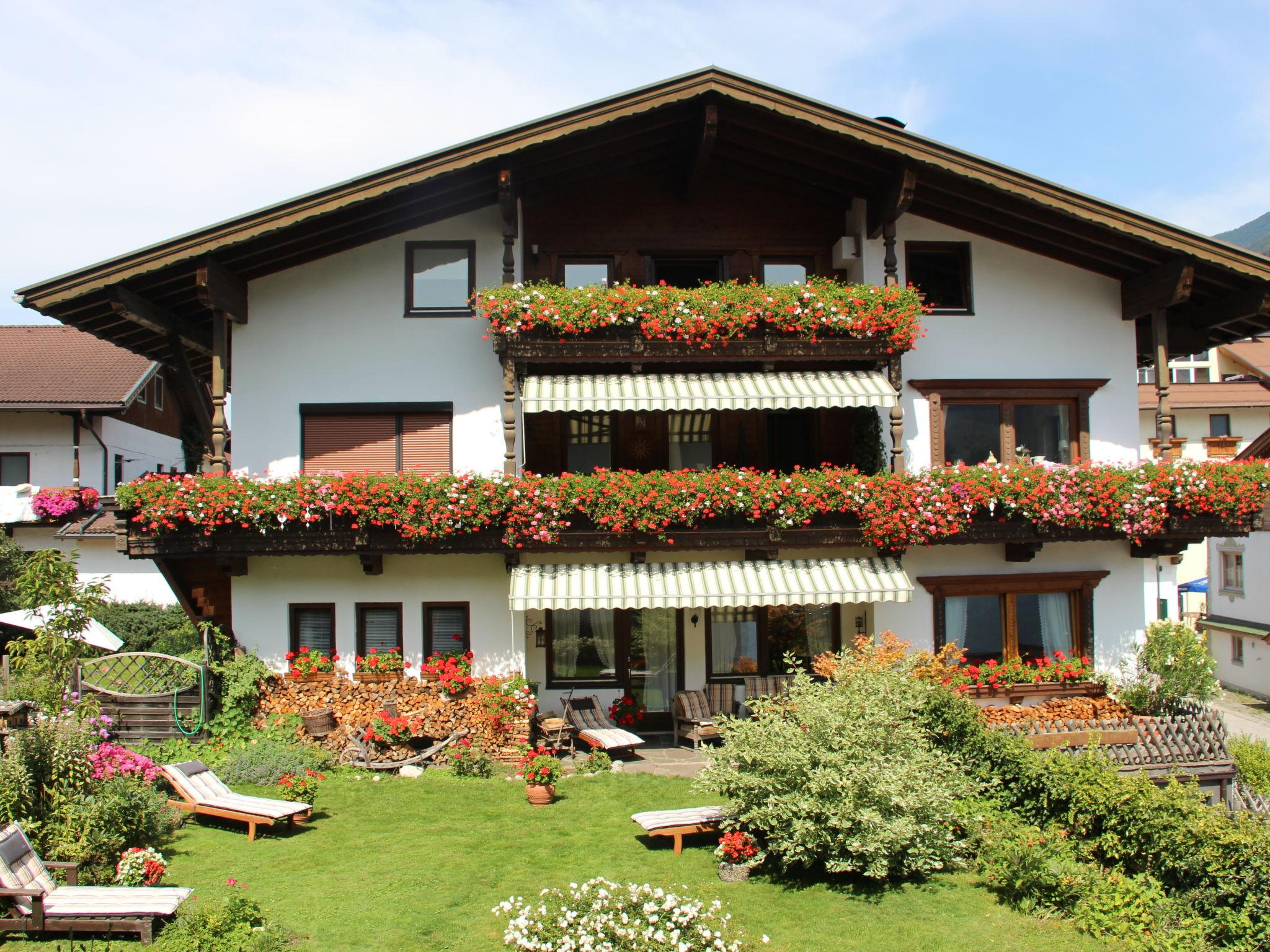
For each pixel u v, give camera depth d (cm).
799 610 2083
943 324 2009
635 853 1334
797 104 1791
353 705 1822
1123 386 2039
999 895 1183
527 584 1783
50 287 1681
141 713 1772
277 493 1728
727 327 1838
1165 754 1678
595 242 2034
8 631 2673
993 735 1475
